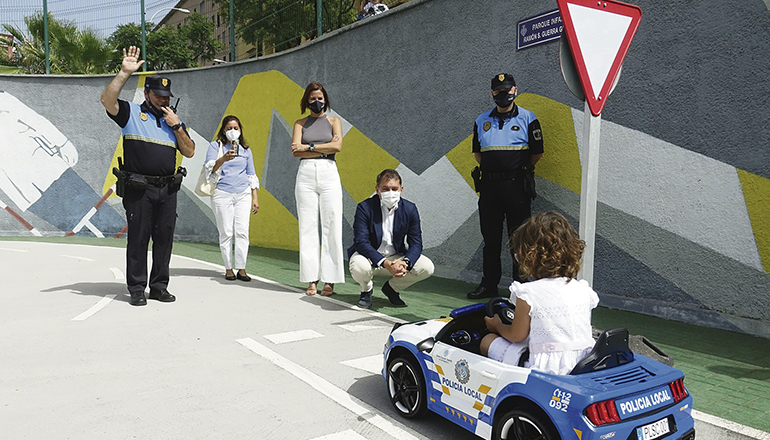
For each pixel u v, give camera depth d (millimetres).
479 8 7902
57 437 3191
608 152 6402
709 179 5523
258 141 13359
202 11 15617
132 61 6188
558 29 6816
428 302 6879
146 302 6672
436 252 8781
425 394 3418
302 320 5938
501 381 2844
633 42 6125
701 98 5566
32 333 5355
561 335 2801
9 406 3627
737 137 5309
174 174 6746
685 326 5586
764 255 5152
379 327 5668
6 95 15320
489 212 6844
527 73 7273
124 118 6312
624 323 5695
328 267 7164
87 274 8891
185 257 11117
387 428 3402
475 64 8000
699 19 5562
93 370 4336
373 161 10039
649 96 5996
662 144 5898
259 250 12492
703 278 5613
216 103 14281
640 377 2682
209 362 4555
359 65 10297
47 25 16562
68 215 15531
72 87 15367
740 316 5348
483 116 6816
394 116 9516
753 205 5211
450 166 8453
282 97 12594
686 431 2750
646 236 6078
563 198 6898
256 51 13617
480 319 3625
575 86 3268
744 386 4016
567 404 2490
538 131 6531
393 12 9352
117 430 3289
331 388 4035
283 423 3432
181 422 3410
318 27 11625
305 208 7152
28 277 8594
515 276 6707
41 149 15469
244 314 6188
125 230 15383
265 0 13195
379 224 6305
